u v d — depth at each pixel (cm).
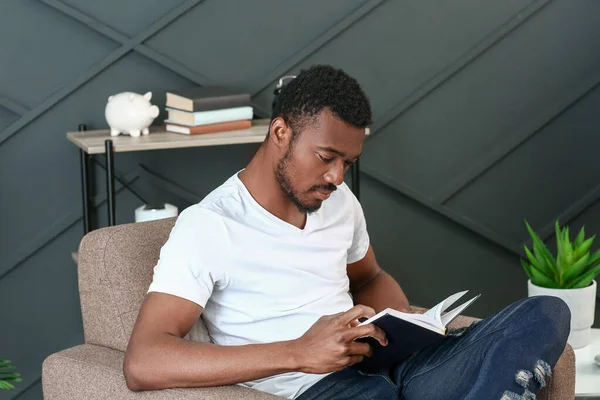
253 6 249
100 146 209
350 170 264
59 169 246
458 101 266
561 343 136
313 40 254
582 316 194
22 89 240
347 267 174
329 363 130
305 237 150
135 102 223
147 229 156
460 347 141
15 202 245
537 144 272
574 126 272
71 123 244
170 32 246
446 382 138
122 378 135
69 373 141
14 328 250
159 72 247
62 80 242
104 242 150
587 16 266
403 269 274
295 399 140
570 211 275
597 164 275
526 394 127
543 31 265
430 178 269
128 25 243
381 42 258
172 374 128
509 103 268
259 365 129
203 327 150
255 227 146
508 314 139
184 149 253
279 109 145
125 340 147
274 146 145
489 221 274
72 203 248
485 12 261
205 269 138
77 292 253
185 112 225
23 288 249
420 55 261
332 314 145
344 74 144
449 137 267
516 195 274
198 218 141
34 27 238
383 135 264
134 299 148
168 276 136
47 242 248
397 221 271
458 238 275
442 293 277
